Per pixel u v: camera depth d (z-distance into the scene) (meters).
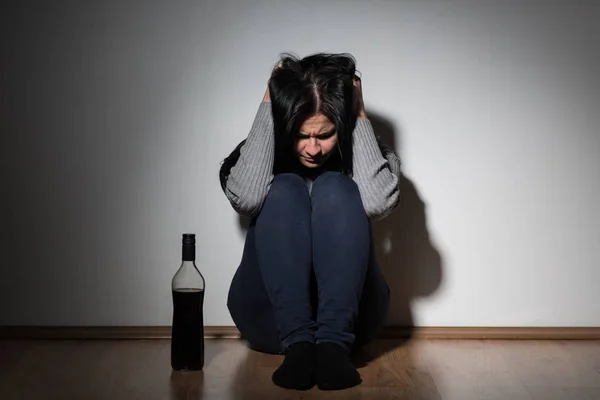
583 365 2.05
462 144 2.41
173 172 2.40
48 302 2.42
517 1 2.40
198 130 2.39
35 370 1.95
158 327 2.40
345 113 1.87
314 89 1.85
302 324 1.73
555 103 2.41
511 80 2.41
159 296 2.42
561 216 2.43
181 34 2.38
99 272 2.41
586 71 2.41
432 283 2.43
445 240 2.43
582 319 2.43
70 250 2.41
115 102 2.39
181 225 2.41
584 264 2.43
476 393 1.74
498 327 2.42
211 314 2.42
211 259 2.41
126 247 2.41
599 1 2.40
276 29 2.38
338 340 1.72
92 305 2.42
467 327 2.42
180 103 2.39
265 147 1.90
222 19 2.38
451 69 2.40
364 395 1.70
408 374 1.91
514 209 2.43
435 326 2.43
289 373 1.69
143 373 1.91
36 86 2.39
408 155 2.41
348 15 2.39
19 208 2.41
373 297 1.95
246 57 2.39
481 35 2.40
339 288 1.74
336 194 1.80
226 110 2.39
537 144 2.42
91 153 2.40
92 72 2.39
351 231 1.77
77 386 1.79
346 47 2.39
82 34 2.38
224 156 2.40
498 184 2.42
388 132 2.40
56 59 2.39
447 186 2.41
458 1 2.39
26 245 2.41
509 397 1.71
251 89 2.39
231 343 2.29
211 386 1.78
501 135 2.41
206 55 2.39
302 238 1.78
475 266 2.43
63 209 2.41
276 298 1.77
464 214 2.42
